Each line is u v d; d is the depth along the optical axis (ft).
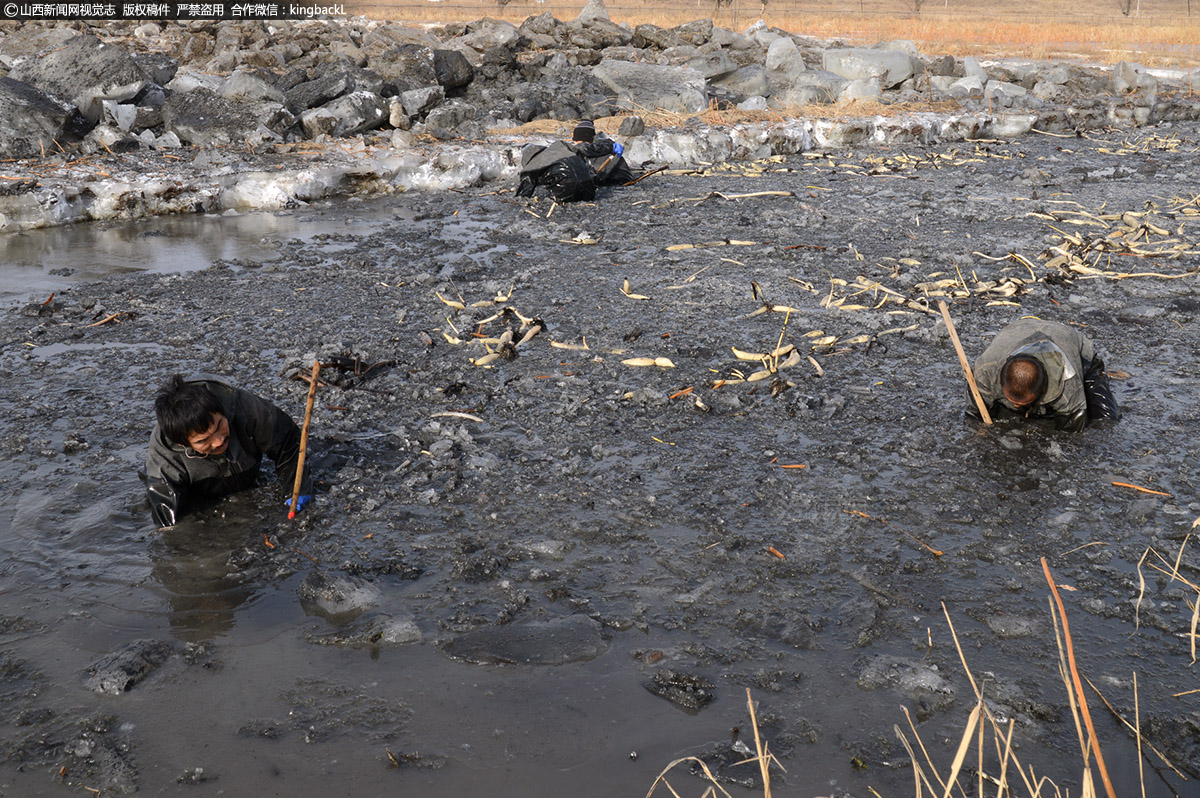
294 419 17.84
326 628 11.89
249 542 13.76
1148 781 9.34
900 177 43.73
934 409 18.31
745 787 9.34
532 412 18.30
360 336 22.70
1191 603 12.15
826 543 13.65
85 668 11.20
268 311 24.66
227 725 10.27
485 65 57.21
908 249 30.53
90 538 13.87
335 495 15.03
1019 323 17.75
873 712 10.34
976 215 35.27
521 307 25.03
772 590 12.55
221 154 41.55
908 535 13.84
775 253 30.32
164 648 11.44
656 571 13.05
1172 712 10.23
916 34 115.34
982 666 11.04
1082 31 122.11
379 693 10.75
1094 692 10.57
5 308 24.81
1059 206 36.99
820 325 23.40
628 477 15.61
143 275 28.09
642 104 54.75
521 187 39.22
